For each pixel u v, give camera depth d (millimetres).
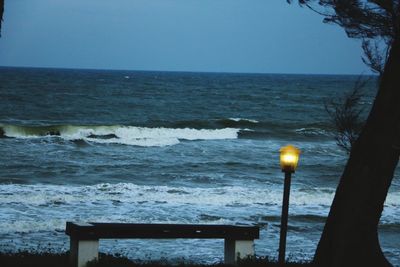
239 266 11766
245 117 82438
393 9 9359
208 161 42344
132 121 70188
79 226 11000
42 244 19375
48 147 44469
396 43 9602
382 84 9812
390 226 25016
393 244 21875
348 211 9898
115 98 105438
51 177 34188
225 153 46625
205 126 63594
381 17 9539
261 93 145000
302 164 43344
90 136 52781
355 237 9875
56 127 51781
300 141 56938
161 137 53500
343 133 10359
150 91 135750
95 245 11125
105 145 47062
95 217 23938
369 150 9805
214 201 28812
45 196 27766
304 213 26984
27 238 20234
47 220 22812
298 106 104500
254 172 38719
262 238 21922
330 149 51312
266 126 64000
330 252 10008
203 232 11539
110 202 27516
